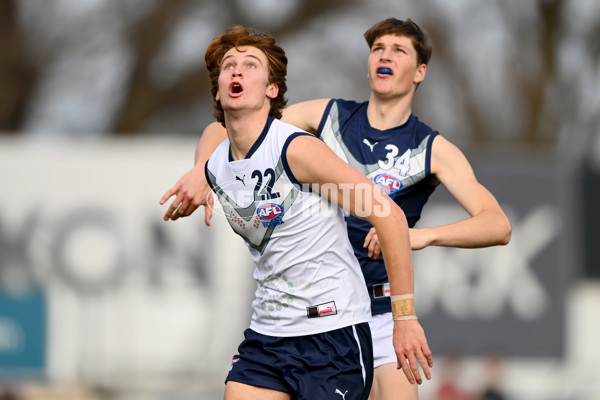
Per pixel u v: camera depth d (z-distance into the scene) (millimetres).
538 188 48094
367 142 16938
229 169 13758
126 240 45406
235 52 13594
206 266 45406
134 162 45750
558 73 79875
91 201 45625
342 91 80312
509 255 47656
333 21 80688
